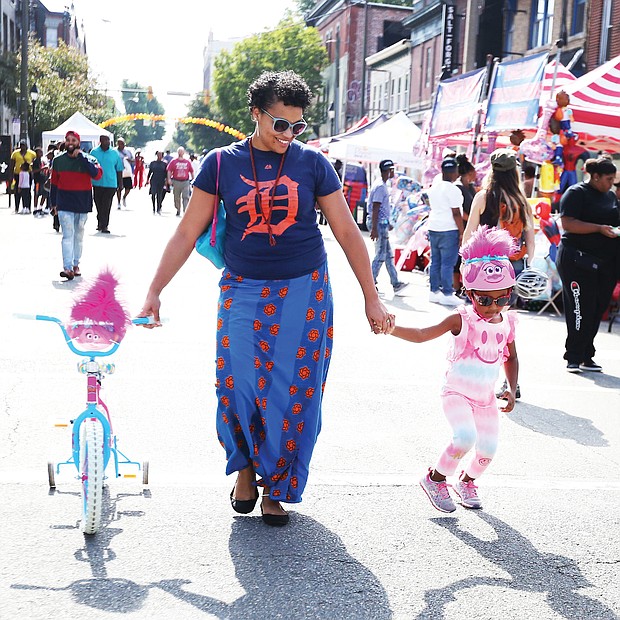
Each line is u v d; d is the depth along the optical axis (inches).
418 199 740.7
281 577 155.6
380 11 2623.0
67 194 502.3
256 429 177.5
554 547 175.5
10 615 138.2
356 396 288.4
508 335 189.5
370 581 155.9
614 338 436.5
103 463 166.6
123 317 170.7
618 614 148.6
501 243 184.5
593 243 340.8
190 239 179.3
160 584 150.8
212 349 344.8
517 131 603.5
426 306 502.0
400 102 2033.7
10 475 198.8
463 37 1520.7
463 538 177.9
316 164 175.9
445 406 189.0
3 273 528.7
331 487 202.8
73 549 163.3
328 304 180.4
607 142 560.1
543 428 264.1
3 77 2038.6
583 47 1085.1
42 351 325.4
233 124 3019.2
